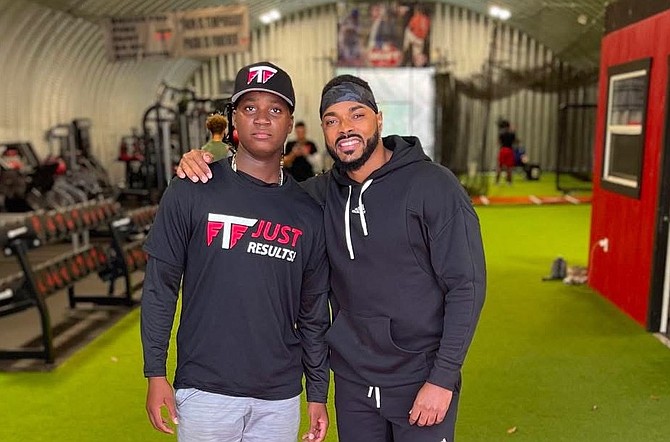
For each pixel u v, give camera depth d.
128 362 3.97
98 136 12.99
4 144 8.98
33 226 4.21
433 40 17.20
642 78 4.54
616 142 5.13
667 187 4.19
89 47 11.61
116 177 14.03
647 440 2.90
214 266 1.65
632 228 4.68
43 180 8.45
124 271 5.13
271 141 1.65
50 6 9.45
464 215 1.67
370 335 1.79
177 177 1.68
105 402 3.37
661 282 4.31
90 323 4.80
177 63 15.89
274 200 1.69
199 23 9.35
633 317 4.67
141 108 15.32
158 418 1.67
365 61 15.94
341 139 1.70
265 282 1.66
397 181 1.71
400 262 1.72
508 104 17.83
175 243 1.66
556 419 3.11
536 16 14.78
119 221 5.23
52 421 3.15
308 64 17.00
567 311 4.91
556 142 17.83
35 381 3.66
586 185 14.47
